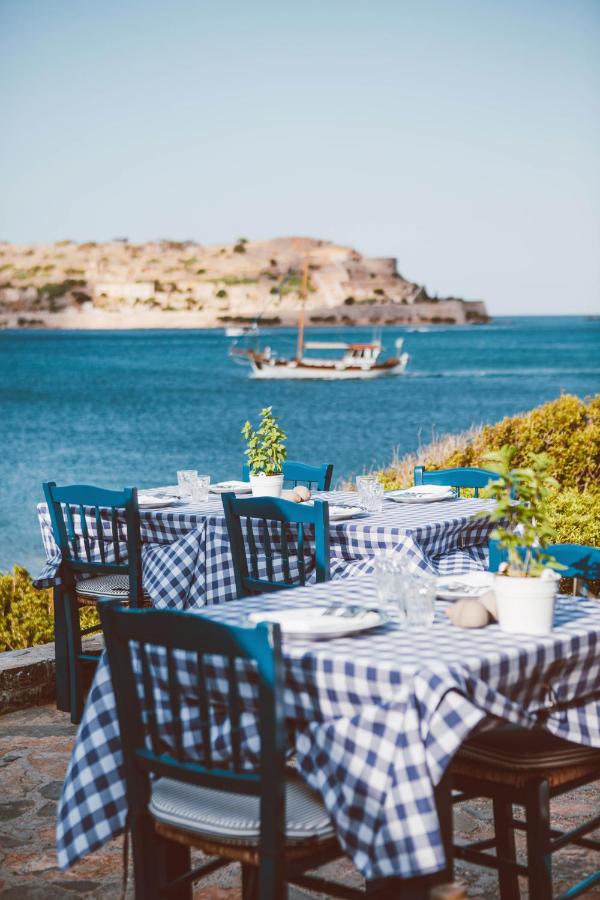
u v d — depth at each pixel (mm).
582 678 2629
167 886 2482
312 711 2430
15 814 3770
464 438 10812
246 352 66875
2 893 3189
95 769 2625
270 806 2252
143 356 87062
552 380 63750
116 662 2441
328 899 3094
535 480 2674
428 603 2637
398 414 49719
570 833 2715
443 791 2316
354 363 65750
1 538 25641
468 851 2752
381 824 2246
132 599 4633
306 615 2686
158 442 42469
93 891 3199
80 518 4918
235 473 35281
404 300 104625
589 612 2846
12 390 62250
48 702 5102
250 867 2707
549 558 2633
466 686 2295
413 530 4145
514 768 2588
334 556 4359
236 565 4281
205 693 2318
